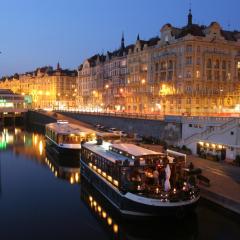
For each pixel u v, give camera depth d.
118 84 122.94
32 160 60.03
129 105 114.81
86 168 43.09
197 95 86.38
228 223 28.22
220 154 45.59
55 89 184.75
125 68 119.50
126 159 31.41
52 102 184.00
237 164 41.03
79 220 31.83
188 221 29.11
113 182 32.53
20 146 77.31
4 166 54.84
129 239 28.58
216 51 90.94
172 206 27.41
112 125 84.38
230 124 44.75
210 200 30.25
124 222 29.47
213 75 90.19
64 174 49.53
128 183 29.33
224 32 99.50
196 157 46.94
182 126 57.09
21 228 29.89
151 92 102.50
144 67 107.62
